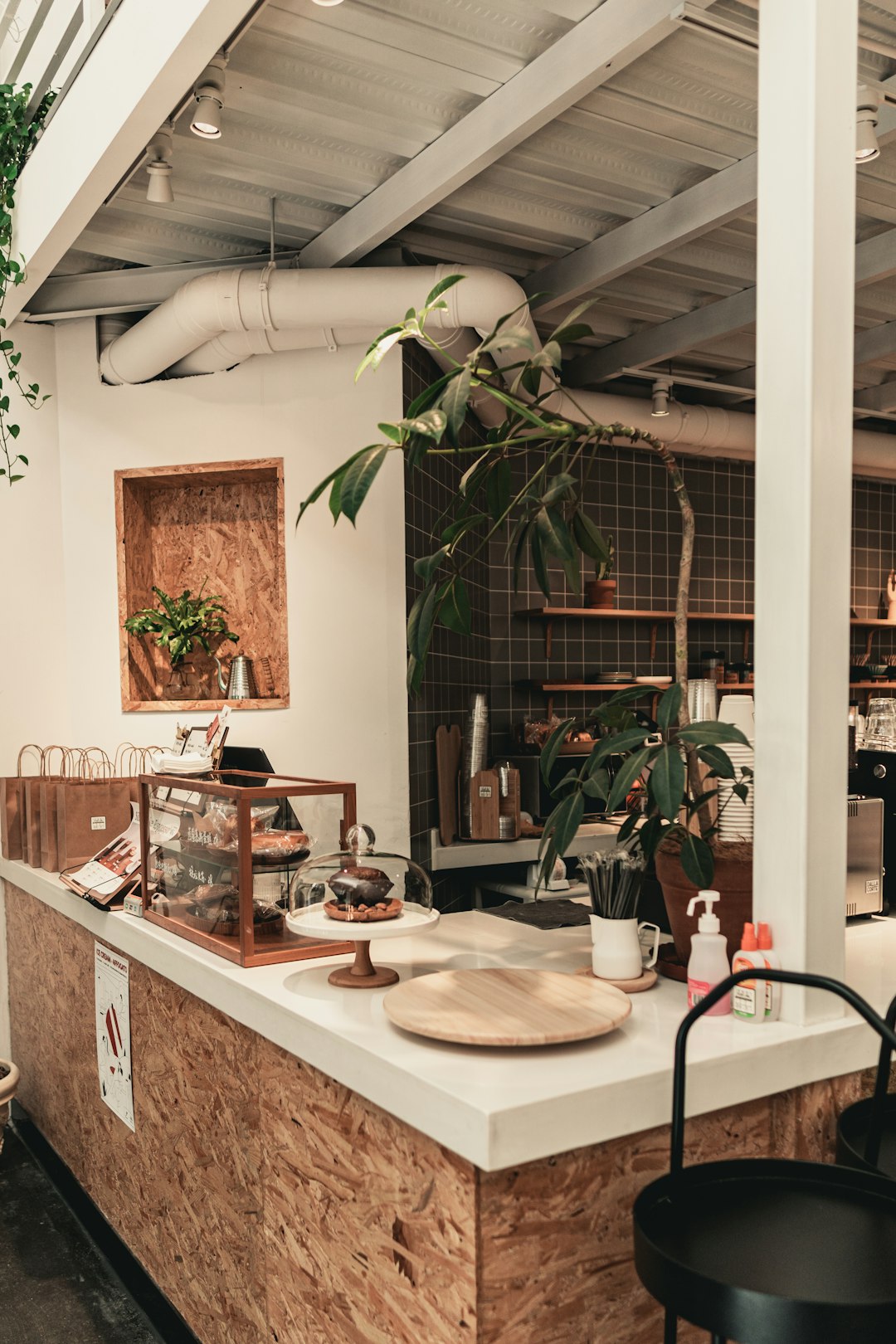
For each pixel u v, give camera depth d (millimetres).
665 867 2014
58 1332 2764
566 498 2252
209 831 2369
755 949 1737
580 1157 1474
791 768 1713
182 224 3924
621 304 4719
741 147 3432
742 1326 1127
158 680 4699
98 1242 3242
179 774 2645
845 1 1708
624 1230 1524
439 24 2777
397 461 4254
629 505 6133
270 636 4625
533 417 1898
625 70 2988
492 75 3021
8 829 4016
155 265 4297
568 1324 1473
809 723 1690
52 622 4500
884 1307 1092
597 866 1953
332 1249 1797
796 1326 1101
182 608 4496
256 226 3949
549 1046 1609
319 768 4297
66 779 3998
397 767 4234
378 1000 1910
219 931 2344
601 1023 1572
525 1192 1424
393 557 4246
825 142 1689
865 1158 1505
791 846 1710
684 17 2574
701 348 5316
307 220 3916
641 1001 1859
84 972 3223
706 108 3195
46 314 4328
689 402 6125
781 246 1727
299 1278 1925
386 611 4250
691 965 1787
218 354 4203
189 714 4441
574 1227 1472
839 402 1709
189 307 3809
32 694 4434
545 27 2816
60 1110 3576
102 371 4492
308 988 1999
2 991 4277
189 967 2303
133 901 2795
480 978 1843
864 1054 1754
